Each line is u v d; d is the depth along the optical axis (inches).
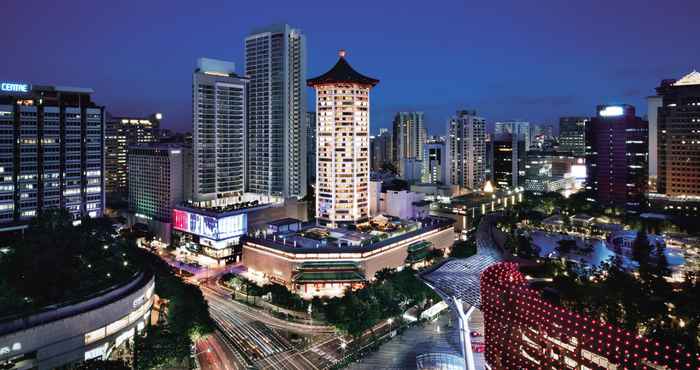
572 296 7352.4
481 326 7475.4
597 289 7347.4
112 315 6141.7
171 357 5757.9
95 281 6692.9
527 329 4505.4
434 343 6914.4
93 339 5944.9
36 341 5374.0
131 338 6515.8
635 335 3683.6
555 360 4234.7
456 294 5605.3
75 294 6127.0
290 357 6584.6
